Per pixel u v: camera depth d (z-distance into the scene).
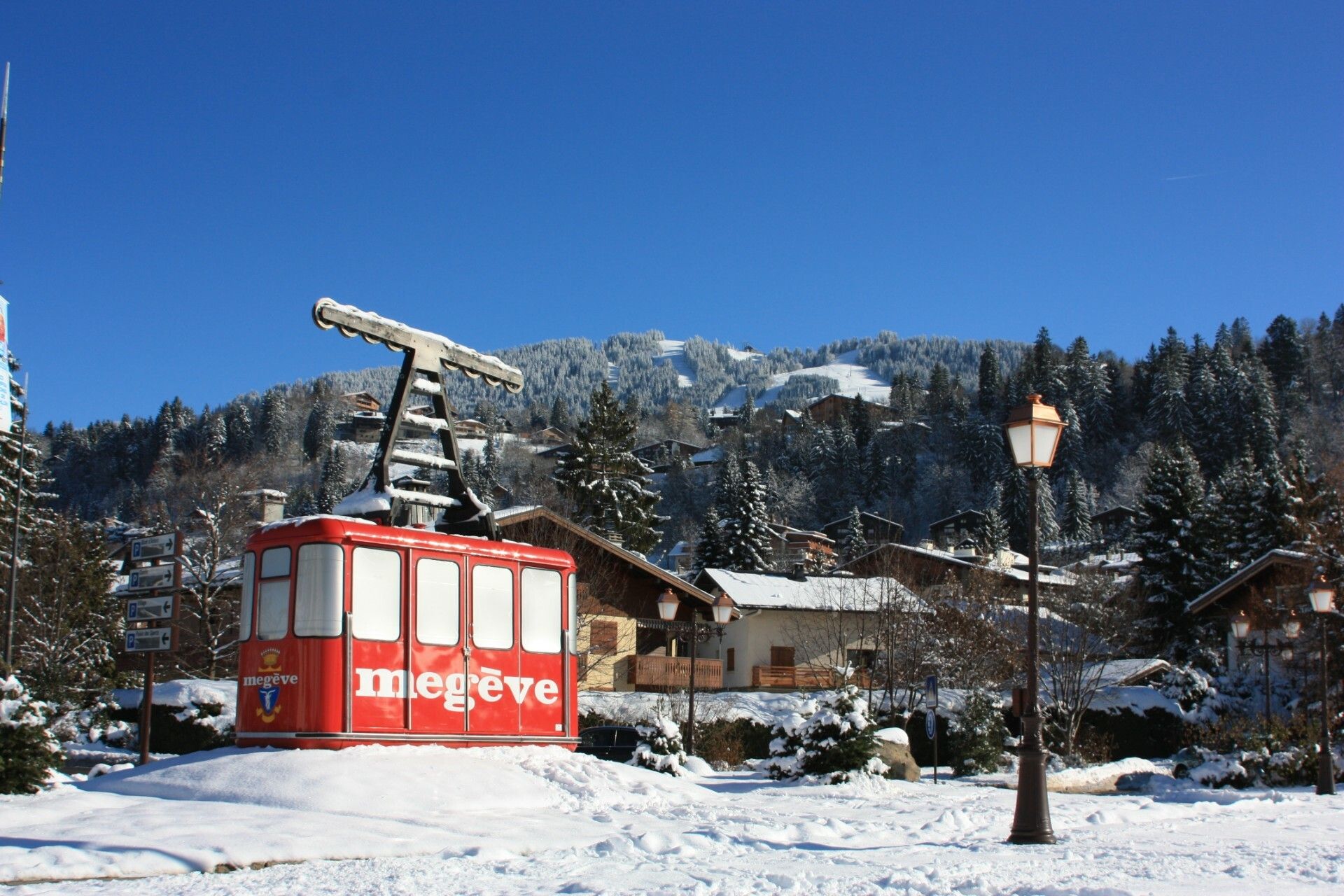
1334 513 41.00
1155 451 62.44
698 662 44.41
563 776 14.67
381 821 11.34
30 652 36.25
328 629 14.37
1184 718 37.56
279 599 14.70
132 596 18.38
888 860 9.94
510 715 16.14
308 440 138.62
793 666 49.03
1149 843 11.69
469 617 15.86
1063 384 140.00
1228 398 115.56
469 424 149.00
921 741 35.81
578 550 41.28
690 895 7.70
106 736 31.69
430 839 10.51
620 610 42.88
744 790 19.55
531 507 39.59
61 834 9.76
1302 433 116.25
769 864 9.52
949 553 74.94
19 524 36.94
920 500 135.75
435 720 15.20
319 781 12.63
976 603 42.84
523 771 14.55
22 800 11.80
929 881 8.40
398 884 8.14
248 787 12.61
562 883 8.23
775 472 142.00
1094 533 107.25
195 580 40.09
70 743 31.20
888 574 45.69
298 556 14.65
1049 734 34.62
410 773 13.31
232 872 8.76
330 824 10.85
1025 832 11.68
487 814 12.64
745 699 37.38
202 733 29.09
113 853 8.77
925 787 21.20
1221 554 57.59
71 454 147.88
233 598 42.19
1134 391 141.75
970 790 20.58
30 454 40.94
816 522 134.00
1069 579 46.88
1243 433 111.94
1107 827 13.63
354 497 16.22
